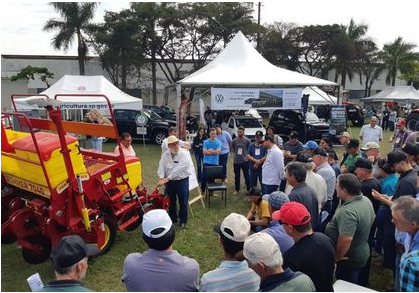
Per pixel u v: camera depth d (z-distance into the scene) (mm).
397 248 3359
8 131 5074
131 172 5457
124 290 4227
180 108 12656
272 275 2090
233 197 8047
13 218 4605
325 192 4539
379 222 4113
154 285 2266
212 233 5996
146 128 15805
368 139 9102
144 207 5488
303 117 16641
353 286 2734
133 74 35062
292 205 2695
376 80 51938
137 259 2387
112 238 5070
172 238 2387
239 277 2213
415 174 3938
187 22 32500
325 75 42562
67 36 30656
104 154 5270
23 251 4758
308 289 2068
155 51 33875
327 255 2586
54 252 2035
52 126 5262
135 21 31000
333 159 5824
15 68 36625
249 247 2096
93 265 4730
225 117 16703
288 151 7547
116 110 16188
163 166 6031
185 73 36875
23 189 4863
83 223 4523
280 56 39781
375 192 3967
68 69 37844
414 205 2588
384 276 4441
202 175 8336
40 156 4035
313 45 39469
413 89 32156
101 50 32312
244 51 14445
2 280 4379
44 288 1975
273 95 13523
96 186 4750
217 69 13414
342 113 15594
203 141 8688
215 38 33188
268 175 6141
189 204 6891
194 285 2357
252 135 13859
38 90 34031
